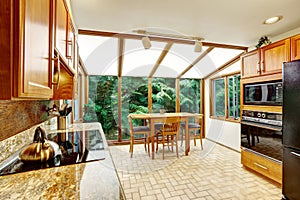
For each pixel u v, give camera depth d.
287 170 1.89
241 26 2.43
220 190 2.21
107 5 1.86
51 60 0.84
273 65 2.30
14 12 0.48
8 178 0.87
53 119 2.19
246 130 2.77
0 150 0.98
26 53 0.53
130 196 2.08
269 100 2.34
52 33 0.85
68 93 1.65
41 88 0.69
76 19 2.20
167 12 2.03
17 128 1.18
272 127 2.27
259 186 2.29
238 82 3.93
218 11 2.00
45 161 1.07
